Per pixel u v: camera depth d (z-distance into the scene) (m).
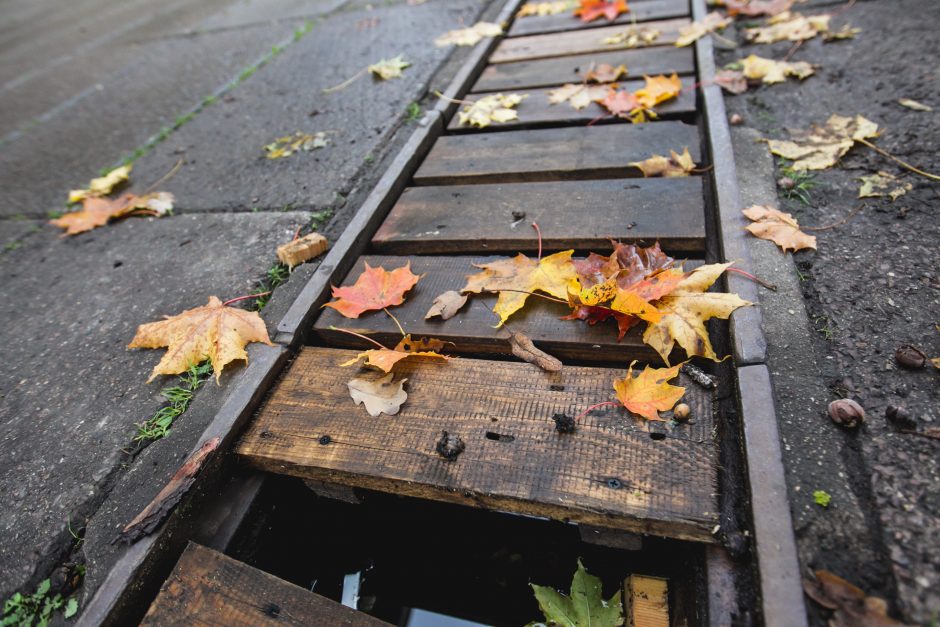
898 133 0.64
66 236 0.81
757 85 0.79
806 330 0.46
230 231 0.73
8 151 1.13
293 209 0.75
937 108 0.66
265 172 0.84
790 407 0.41
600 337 0.48
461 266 0.59
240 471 0.48
